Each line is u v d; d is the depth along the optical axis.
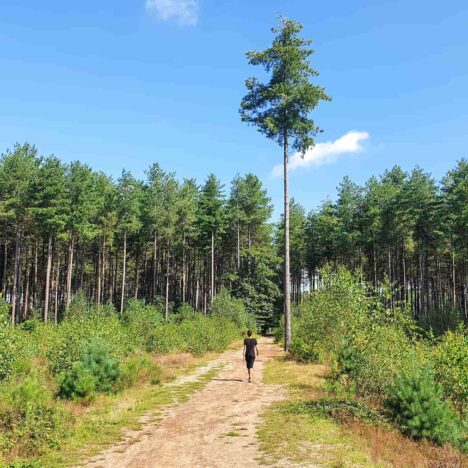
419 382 11.73
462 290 62.22
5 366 14.18
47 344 20.06
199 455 8.77
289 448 8.88
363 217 59.31
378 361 14.38
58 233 49.72
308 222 75.31
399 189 56.62
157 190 60.12
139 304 41.31
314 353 23.08
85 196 52.28
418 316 52.47
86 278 76.56
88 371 14.30
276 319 60.62
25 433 9.27
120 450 9.17
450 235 50.28
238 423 11.27
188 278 80.19
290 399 14.11
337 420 11.12
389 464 8.14
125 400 14.11
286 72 29.16
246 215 68.06
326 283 21.27
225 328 37.75
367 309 16.31
